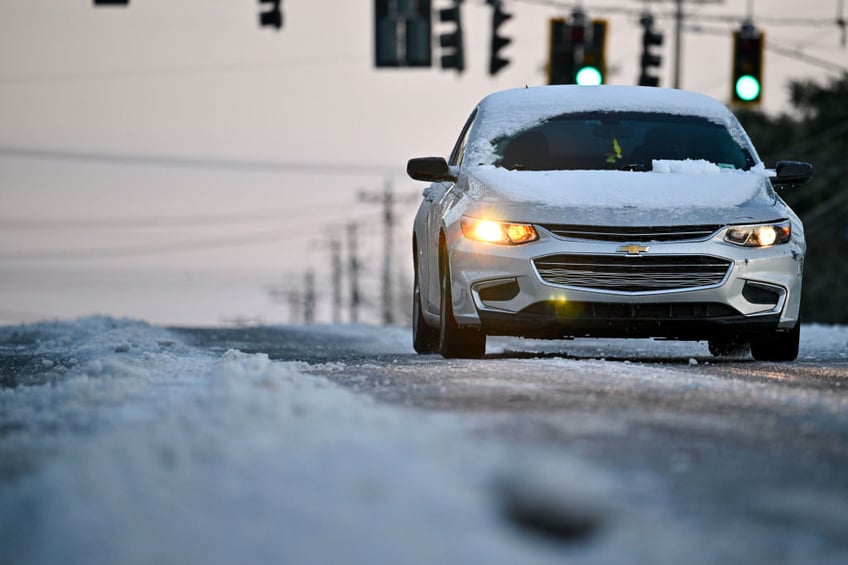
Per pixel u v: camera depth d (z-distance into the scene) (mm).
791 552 8656
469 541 8492
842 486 11188
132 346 31688
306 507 9414
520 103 30844
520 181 27516
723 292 26203
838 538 9102
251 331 53000
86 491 10109
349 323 63375
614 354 33344
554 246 26016
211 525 9031
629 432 14117
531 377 20812
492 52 73562
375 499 9562
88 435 14148
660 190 27031
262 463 10969
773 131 147500
